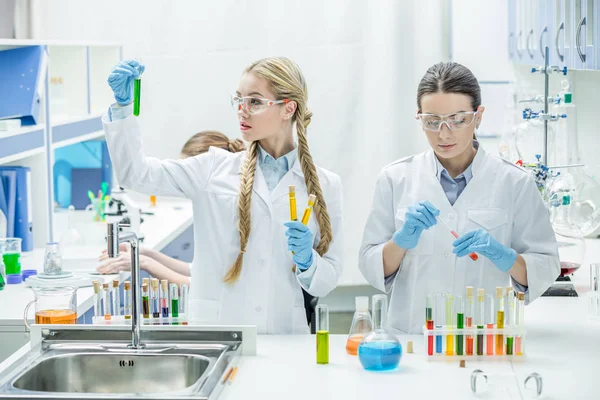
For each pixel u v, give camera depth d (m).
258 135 2.60
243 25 5.57
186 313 2.48
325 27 5.54
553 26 3.64
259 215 2.65
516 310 2.32
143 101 5.67
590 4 3.04
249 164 2.67
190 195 2.72
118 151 2.58
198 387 1.94
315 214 2.66
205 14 5.58
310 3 5.52
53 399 1.88
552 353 2.36
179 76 5.64
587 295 2.84
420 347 2.44
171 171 2.70
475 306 2.47
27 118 3.91
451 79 2.44
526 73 4.63
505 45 5.29
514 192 2.64
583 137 4.13
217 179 2.70
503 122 5.28
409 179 2.69
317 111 5.61
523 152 4.02
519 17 4.52
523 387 2.06
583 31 3.07
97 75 5.10
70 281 3.18
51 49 4.64
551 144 3.96
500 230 2.63
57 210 5.26
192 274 2.76
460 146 2.49
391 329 2.71
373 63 5.56
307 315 2.79
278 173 2.72
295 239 2.44
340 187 2.75
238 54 5.59
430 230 2.63
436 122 2.46
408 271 2.67
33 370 2.15
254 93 2.58
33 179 3.97
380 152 5.61
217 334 2.34
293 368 2.23
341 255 2.70
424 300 2.65
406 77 5.54
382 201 2.71
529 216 2.64
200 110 5.65
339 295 5.96
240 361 2.28
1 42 3.73
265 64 2.59
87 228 4.21
